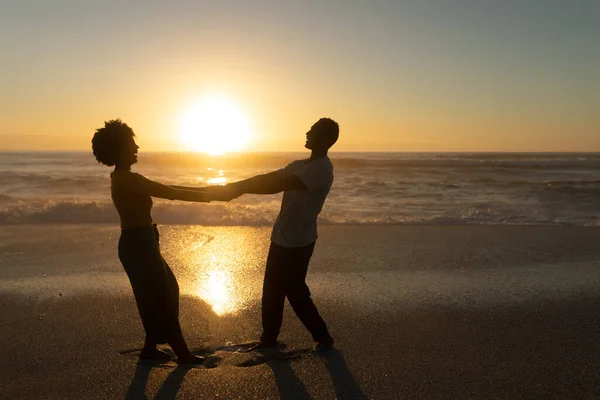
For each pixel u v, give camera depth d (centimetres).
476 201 1467
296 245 364
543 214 1193
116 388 317
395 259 715
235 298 529
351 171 2855
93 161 4484
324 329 381
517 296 532
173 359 364
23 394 310
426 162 3734
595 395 312
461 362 361
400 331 427
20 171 2931
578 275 621
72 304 498
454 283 585
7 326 437
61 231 925
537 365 356
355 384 325
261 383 325
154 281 337
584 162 4212
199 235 897
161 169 3350
